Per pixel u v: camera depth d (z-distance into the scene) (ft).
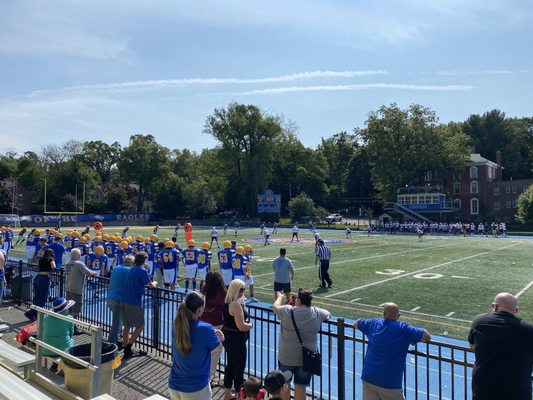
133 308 24.38
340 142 335.67
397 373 14.48
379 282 54.85
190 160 319.68
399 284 53.36
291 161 285.64
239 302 18.29
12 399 15.28
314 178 286.87
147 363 23.89
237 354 18.30
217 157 247.70
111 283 25.05
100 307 31.68
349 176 297.12
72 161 269.85
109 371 17.94
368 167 289.74
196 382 14.38
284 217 269.85
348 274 61.72
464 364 14.08
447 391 22.36
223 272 46.26
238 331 18.35
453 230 168.96
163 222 244.01
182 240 127.13
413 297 45.80
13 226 194.70
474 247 105.81
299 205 233.96
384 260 78.59
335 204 294.25
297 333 16.48
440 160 211.20
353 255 87.45
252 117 243.40
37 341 18.56
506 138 275.59
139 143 279.28
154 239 56.75
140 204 290.15
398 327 14.79
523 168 271.69
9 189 235.40
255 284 54.54
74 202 254.88
